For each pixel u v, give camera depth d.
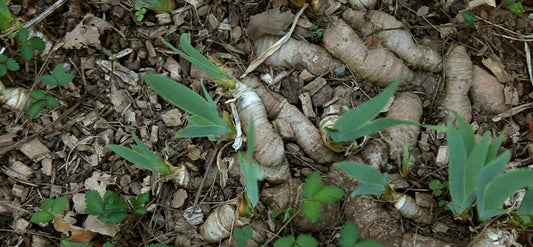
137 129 0.86
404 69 0.87
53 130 0.86
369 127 0.73
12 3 0.90
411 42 0.88
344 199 0.82
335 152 0.84
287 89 0.87
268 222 0.81
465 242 0.81
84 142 0.86
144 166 0.78
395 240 0.80
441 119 0.87
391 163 0.85
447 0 0.92
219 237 0.81
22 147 0.85
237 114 0.82
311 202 0.75
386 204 0.82
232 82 0.81
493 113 0.88
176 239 0.83
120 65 0.88
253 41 0.89
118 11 0.90
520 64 0.90
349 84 0.88
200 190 0.83
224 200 0.83
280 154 0.81
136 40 0.90
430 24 0.91
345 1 0.91
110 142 0.86
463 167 0.69
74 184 0.85
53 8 0.89
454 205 0.76
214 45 0.90
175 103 0.72
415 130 0.85
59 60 0.89
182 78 0.88
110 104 0.87
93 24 0.89
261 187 0.83
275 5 0.90
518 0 0.93
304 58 0.87
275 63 0.87
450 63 0.88
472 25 0.90
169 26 0.90
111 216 0.79
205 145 0.85
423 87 0.88
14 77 0.88
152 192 0.84
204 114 0.74
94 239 0.82
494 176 0.67
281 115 0.84
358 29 0.89
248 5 0.91
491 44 0.90
